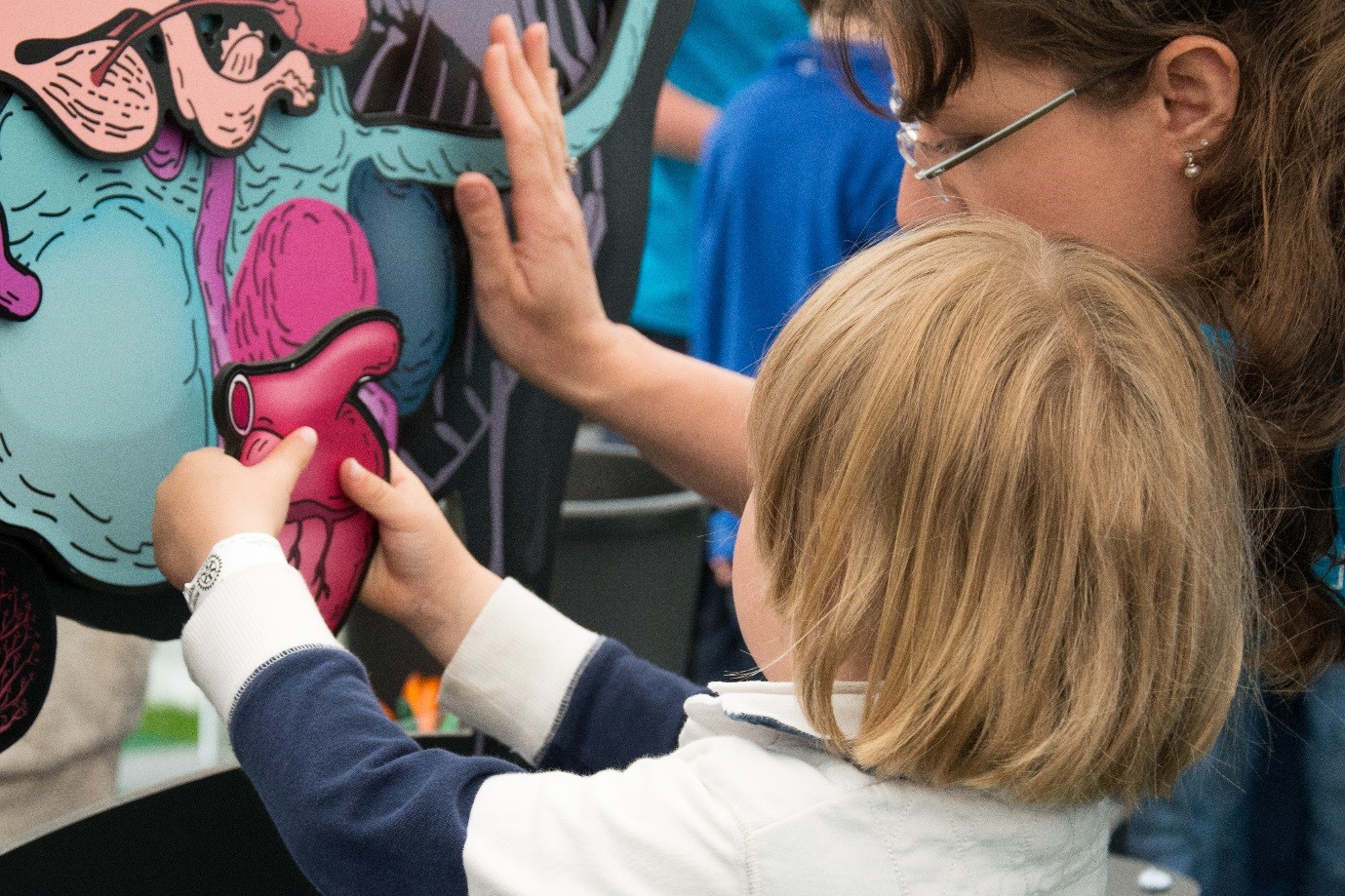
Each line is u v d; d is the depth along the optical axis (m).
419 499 0.97
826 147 1.70
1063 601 0.72
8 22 0.72
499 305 1.04
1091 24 0.77
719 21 2.26
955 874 0.73
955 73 0.80
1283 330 0.80
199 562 0.81
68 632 1.27
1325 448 0.83
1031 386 0.73
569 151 1.08
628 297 1.17
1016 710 0.71
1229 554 0.78
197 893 0.90
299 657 0.79
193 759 1.99
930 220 0.85
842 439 0.75
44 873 0.81
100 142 0.76
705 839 0.72
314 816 0.76
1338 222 0.80
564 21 1.08
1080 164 0.81
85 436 0.79
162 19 0.79
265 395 0.87
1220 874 1.72
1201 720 0.77
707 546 1.88
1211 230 0.81
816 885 0.71
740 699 0.78
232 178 0.86
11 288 0.73
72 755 1.29
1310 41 0.77
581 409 1.09
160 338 0.82
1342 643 0.92
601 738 0.99
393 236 0.98
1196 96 0.79
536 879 0.73
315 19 0.89
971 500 0.72
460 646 1.00
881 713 0.73
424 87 0.99
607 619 1.47
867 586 0.73
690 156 2.21
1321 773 1.63
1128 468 0.73
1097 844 0.82
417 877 0.75
